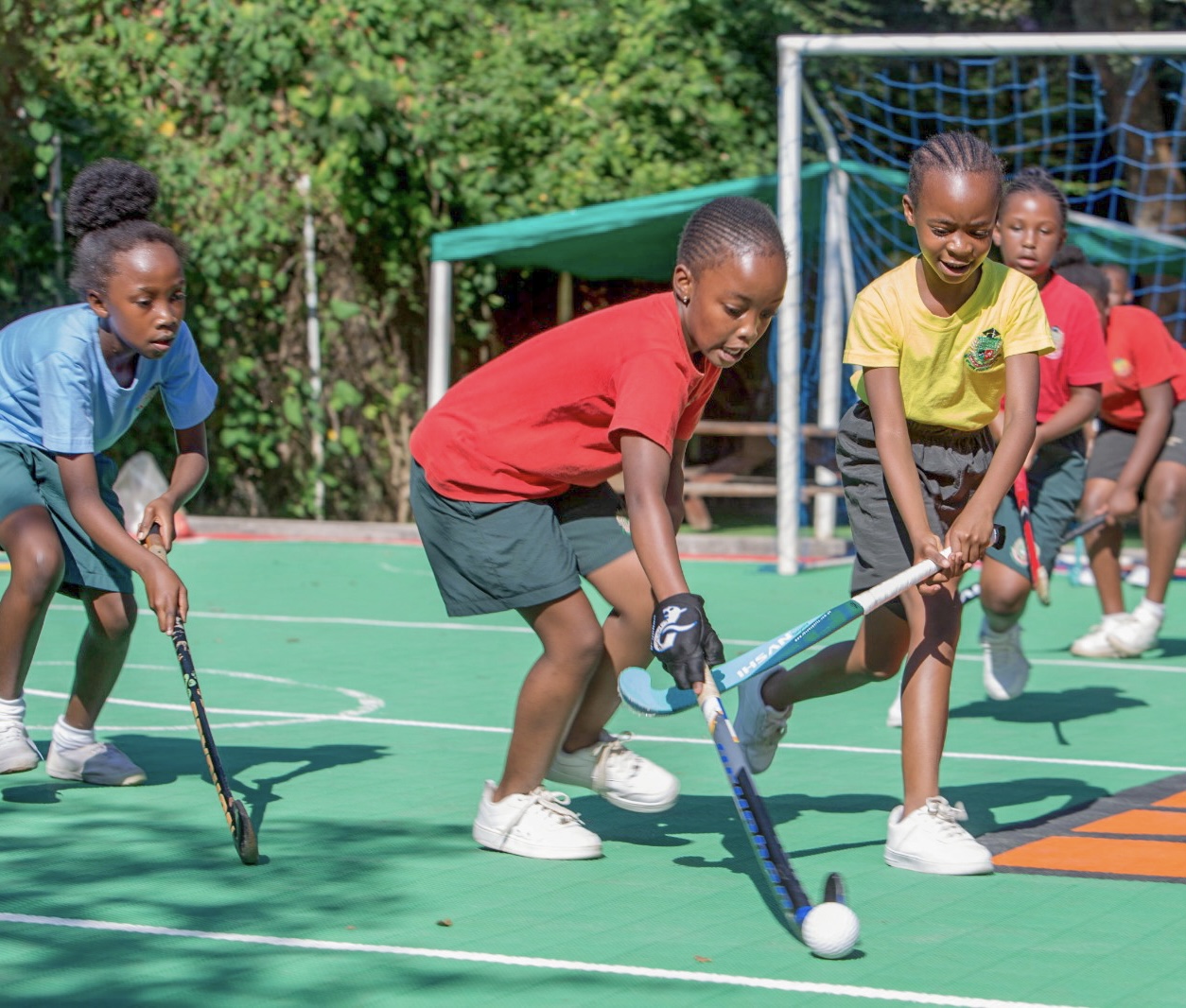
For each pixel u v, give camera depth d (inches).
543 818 201.6
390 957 163.0
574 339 190.1
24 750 246.8
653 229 586.9
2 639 241.8
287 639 398.3
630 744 278.2
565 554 195.2
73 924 173.3
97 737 280.2
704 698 169.5
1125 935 171.0
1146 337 354.9
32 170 668.7
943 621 199.2
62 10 675.4
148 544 221.3
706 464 750.5
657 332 183.6
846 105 737.0
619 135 695.1
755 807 165.0
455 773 252.2
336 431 706.2
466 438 194.7
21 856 201.3
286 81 683.4
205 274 680.4
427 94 680.4
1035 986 154.6
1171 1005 149.6
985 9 692.1
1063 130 755.4
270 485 714.8
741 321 177.8
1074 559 510.9
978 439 212.5
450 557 198.4
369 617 439.8
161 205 677.9
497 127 691.4
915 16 748.0
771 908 180.9
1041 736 286.5
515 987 153.9
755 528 701.9
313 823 219.5
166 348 216.4
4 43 654.5
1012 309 199.0
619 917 177.0
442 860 200.4
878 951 165.2
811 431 575.2
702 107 706.2
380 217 693.3
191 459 238.5
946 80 748.0
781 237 179.2
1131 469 357.4
